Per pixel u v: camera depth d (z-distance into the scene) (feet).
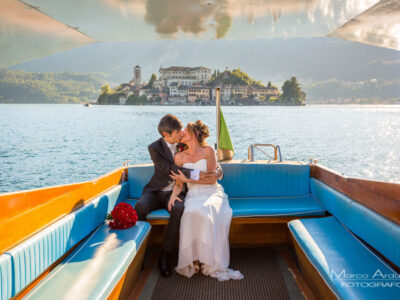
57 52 10.32
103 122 149.48
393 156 65.05
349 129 120.06
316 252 6.94
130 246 7.18
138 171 11.16
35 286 5.57
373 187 7.36
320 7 7.80
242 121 154.10
